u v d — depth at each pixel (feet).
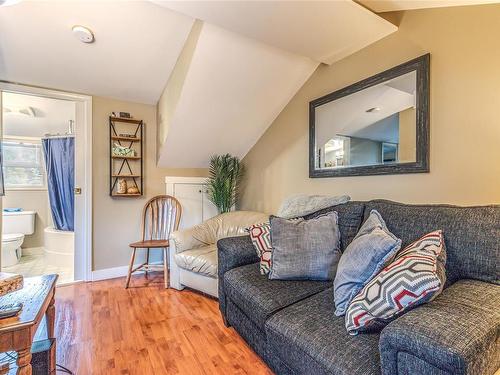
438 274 3.23
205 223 9.55
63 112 12.14
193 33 6.86
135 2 6.17
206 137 9.82
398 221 4.69
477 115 4.74
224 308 6.23
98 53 7.60
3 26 6.46
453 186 5.04
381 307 3.20
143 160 10.48
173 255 8.74
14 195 13.37
